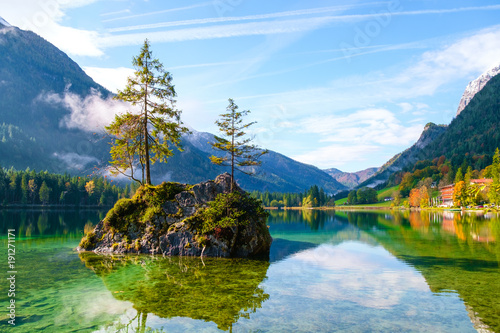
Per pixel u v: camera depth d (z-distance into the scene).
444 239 42.22
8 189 146.88
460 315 13.99
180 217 31.36
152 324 12.75
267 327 12.55
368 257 29.25
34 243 35.59
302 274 22.03
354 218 98.31
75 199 164.62
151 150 38.28
